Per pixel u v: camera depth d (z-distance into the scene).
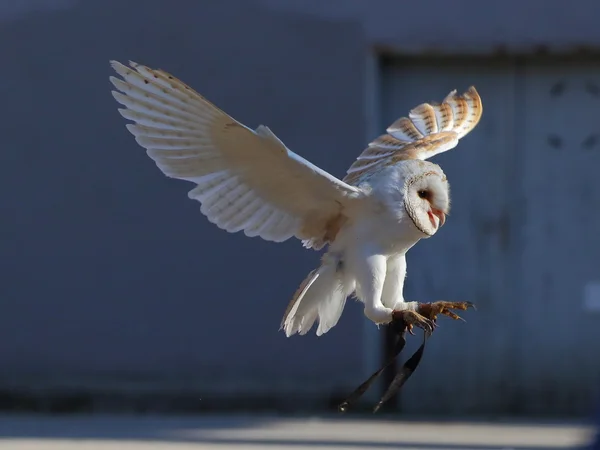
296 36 14.11
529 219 14.66
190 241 14.36
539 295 14.71
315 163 14.12
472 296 14.71
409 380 14.70
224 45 14.16
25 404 14.52
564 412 14.71
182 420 13.88
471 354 14.77
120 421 13.78
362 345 14.34
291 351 14.38
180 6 14.16
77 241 14.43
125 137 14.32
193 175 7.66
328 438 12.66
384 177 7.66
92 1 14.21
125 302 14.45
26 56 14.30
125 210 14.38
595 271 14.63
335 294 7.83
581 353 14.69
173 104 7.41
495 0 14.16
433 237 14.69
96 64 14.27
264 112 14.14
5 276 14.48
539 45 14.18
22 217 14.44
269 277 14.33
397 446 12.23
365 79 14.09
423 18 14.12
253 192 7.73
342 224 7.79
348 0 14.11
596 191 14.60
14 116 14.35
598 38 14.13
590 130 14.55
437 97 14.47
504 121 14.58
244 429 13.20
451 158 14.66
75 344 14.52
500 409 14.69
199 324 14.43
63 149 14.36
